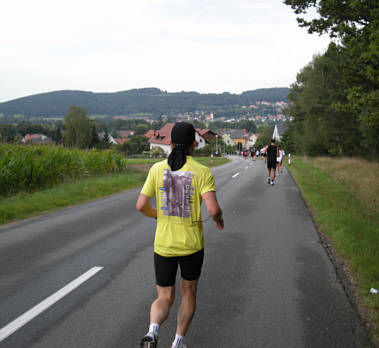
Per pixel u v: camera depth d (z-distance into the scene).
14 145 14.15
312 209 9.59
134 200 11.23
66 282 4.36
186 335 3.12
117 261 5.18
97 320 3.38
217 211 2.49
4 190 11.23
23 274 4.63
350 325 3.29
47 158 13.52
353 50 13.93
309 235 6.80
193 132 2.67
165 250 2.57
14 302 3.77
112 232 6.97
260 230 7.22
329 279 4.47
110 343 2.97
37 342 2.98
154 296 3.95
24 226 7.53
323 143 44.34
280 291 4.09
